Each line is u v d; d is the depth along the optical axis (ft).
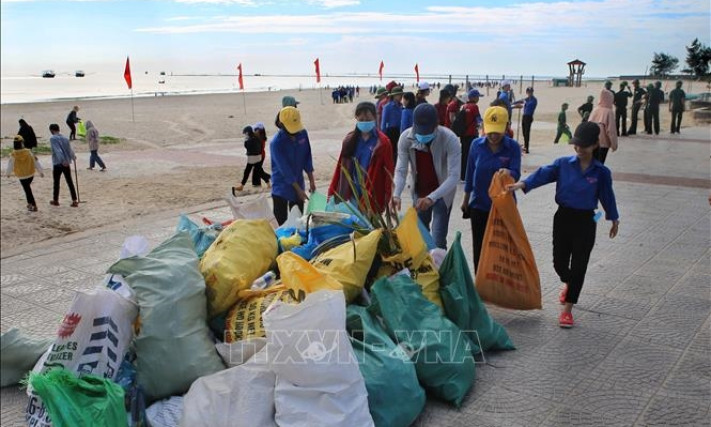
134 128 100.63
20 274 23.97
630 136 64.03
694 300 18.04
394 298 13.74
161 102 183.52
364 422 10.94
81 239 29.55
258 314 13.42
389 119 40.60
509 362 14.66
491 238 17.20
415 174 19.76
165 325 12.60
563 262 16.74
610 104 39.17
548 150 57.88
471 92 40.63
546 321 17.01
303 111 139.74
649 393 13.05
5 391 14.43
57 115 131.13
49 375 10.90
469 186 19.04
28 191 39.37
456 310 14.80
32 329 18.28
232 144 77.36
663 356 14.66
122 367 12.53
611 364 14.35
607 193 16.15
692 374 13.78
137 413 11.89
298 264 13.58
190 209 36.50
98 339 12.19
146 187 46.96
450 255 15.55
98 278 23.29
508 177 17.02
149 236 29.73
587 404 12.72
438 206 19.54
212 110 143.54
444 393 12.93
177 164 59.21
